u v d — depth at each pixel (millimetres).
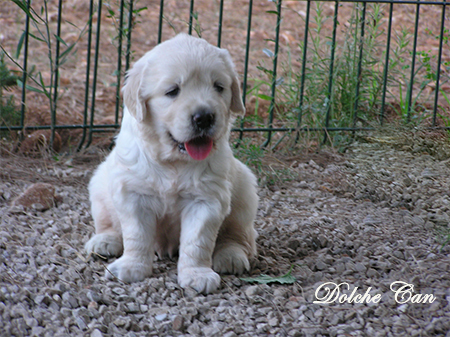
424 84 2918
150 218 2188
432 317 2096
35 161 2596
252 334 2072
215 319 2100
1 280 2135
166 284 2164
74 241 2271
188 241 2172
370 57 2824
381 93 3119
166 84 2123
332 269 2225
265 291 2156
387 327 2082
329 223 2387
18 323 2059
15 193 2430
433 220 2402
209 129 2121
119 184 2172
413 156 2666
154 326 2080
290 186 2561
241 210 2252
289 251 2293
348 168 2627
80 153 2664
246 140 2656
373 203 2490
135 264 2174
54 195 2416
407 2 2754
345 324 2090
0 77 2713
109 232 2260
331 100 2719
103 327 2068
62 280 2154
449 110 3062
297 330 2076
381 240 2320
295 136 2723
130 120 2182
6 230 2281
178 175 2162
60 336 2047
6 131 2691
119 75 2654
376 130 2742
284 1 4883
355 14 2986
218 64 2141
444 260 2230
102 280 2168
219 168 2172
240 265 2211
